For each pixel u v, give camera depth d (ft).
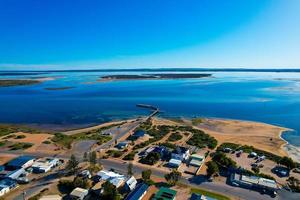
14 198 181.57
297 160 275.80
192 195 183.32
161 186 201.67
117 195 179.01
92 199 182.91
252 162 259.80
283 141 341.82
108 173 214.69
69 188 194.29
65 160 253.65
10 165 230.48
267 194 194.08
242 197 189.06
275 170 239.09
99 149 287.07
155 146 294.46
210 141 325.62
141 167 239.30
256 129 402.31
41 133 363.15
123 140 323.98
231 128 408.87
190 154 276.82
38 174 221.05
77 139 325.62
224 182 212.02
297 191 198.70
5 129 385.29
